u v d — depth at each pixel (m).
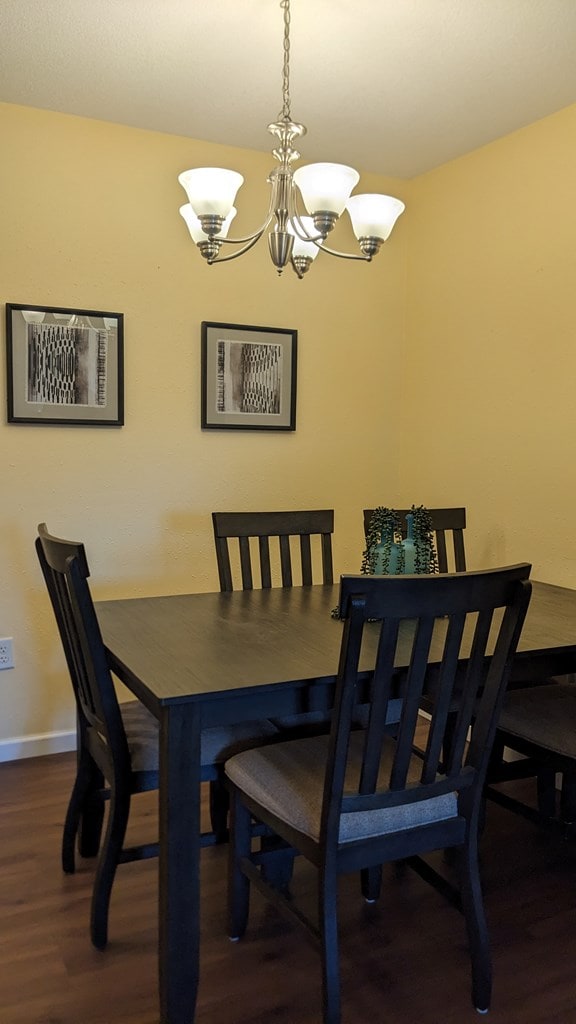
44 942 1.77
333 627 1.96
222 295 3.00
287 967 1.71
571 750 1.87
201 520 3.06
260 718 1.55
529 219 2.72
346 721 1.39
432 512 2.73
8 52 2.22
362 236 1.86
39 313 2.67
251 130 2.79
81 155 2.70
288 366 3.16
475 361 3.01
